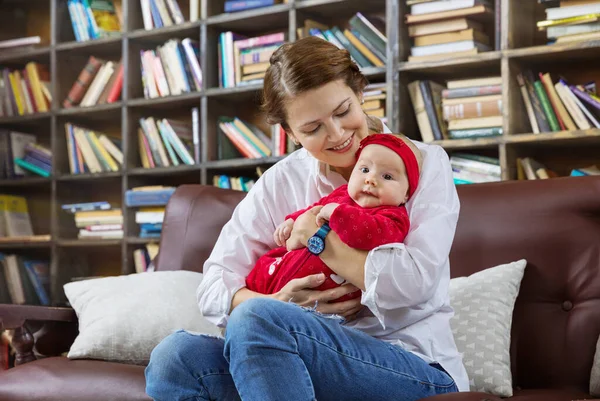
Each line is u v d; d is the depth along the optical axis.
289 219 1.53
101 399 1.92
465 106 3.13
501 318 1.98
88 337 2.19
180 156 3.93
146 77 4.02
